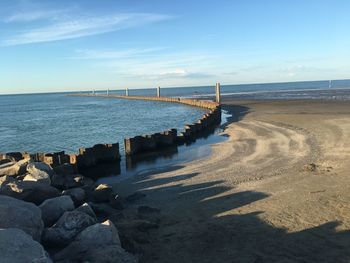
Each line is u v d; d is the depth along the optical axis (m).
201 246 7.98
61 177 13.24
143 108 67.44
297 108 40.50
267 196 11.20
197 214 10.04
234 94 101.69
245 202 10.77
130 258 6.64
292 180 12.77
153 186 13.73
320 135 21.52
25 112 73.50
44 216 8.56
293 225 8.81
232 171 14.85
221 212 10.05
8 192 9.60
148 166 17.64
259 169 14.84
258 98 69.38
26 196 9.63
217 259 7.41
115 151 19.33
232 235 8.43
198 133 27.48
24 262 5.51
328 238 8.07
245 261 7.26
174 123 39.81
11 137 34.34
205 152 19.77
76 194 10.77
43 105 103.69
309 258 7.27
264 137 22.53
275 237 8.24
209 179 13.88
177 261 7.40
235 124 30.33
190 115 47.97
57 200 8.98
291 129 24.73
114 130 35.53
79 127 39.66
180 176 14.84
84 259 6.55
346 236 8.12
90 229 7.23
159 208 10.88
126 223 9.02
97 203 11.04
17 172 14.16
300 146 18.88
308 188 11.65
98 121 45.66
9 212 7.20
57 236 7.55
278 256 7.39
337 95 67.75
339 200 10.31
